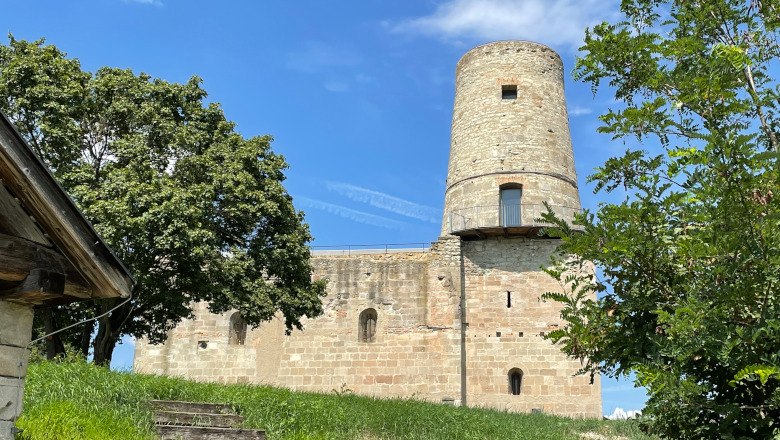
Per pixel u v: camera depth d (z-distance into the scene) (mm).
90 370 12578
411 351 27953
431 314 28234
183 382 13648
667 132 8633
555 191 29453
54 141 18453
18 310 5770
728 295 7227
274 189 20562
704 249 7332
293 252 20906
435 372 27516
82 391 11352
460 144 31109
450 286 28406
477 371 27656
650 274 8227
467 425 15961
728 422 7270
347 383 28047
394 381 27766
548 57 31766
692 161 7715
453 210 30156
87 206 17625
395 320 28453
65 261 5730
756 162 7465
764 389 7449
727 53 8266
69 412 10062
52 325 19875
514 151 29766
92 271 5742
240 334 29625
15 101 18781
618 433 18922
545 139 30172
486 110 30719
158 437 10406
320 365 28422
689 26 9258
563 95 32062
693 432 7715
